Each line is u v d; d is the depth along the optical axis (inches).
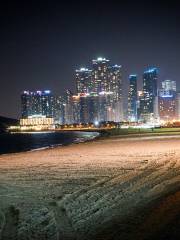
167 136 3260.3
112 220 523.8
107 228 488.4
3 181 935.7
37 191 778.2
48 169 1157.7
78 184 846.5
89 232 477.4
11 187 840.3
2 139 5880.9
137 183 816.9
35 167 1232.2
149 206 589.3
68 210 596.4
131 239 439.5
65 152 1875.0
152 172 978.7
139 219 518.3
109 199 664.4
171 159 1285.7
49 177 976.3
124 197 674.2
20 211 602.5
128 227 485.4
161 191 706.8
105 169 1094.4
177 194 666.2
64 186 827.4
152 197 658.2
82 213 572.7
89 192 742.5
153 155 1477.6
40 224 522.9
